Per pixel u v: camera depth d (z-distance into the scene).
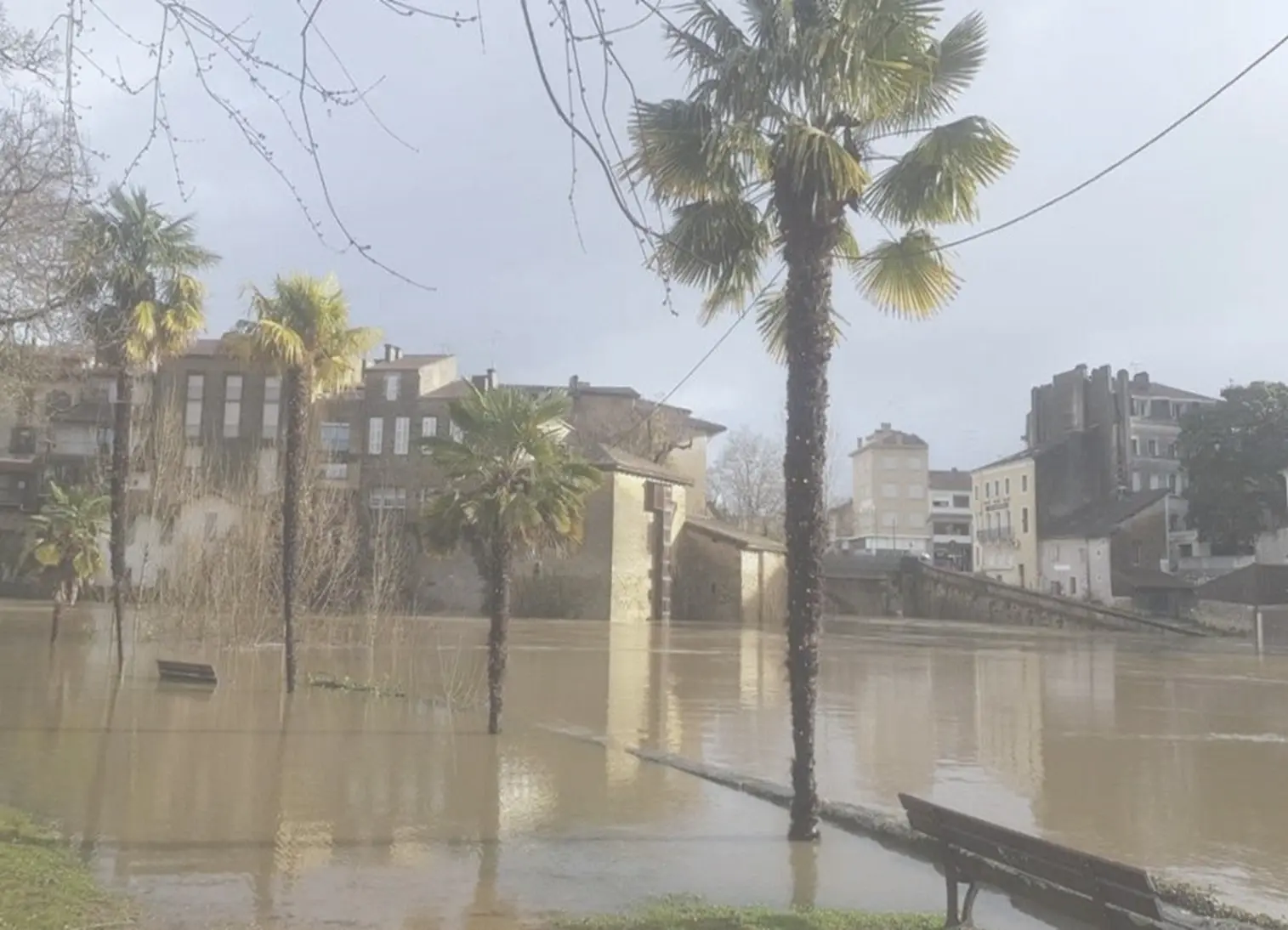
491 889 9.41
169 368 66.56
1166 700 27.50
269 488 65.69
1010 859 7.57
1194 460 76.44
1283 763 17.52
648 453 77.88
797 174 11.04
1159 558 80.81
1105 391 89.75
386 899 9.02
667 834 11.64
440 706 22.44
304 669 29.23
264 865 10.08
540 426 18.97
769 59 10.82
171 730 18.48
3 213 10.23
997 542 96.69
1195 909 9.14
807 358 11.55
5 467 66.25
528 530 18.81
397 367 68.12
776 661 36.38
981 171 11.84
